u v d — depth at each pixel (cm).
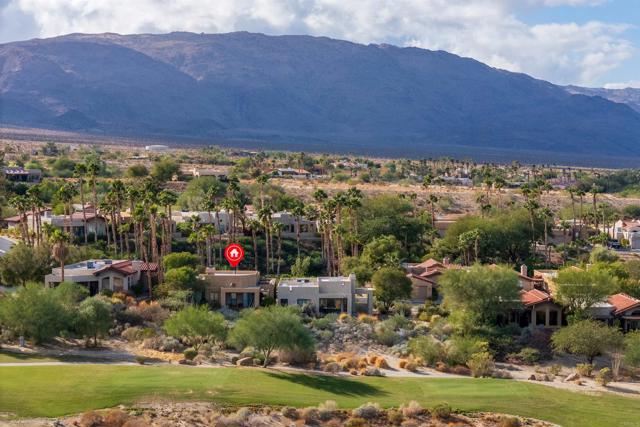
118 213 15962
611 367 10444
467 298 11694
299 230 17300
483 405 8350
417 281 14025
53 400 7669
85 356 9481
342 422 7731
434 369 10044
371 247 16412
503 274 11806
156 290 12562
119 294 12181
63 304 10288
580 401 8638
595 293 11606
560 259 18638
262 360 9712
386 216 18762
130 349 10069
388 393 8681
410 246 18488
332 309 12506
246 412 7644
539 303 11762
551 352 10956
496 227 17850
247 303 12625
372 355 10456
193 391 8156
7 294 10481
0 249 14250
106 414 7362
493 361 10481
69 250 13312
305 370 9481
